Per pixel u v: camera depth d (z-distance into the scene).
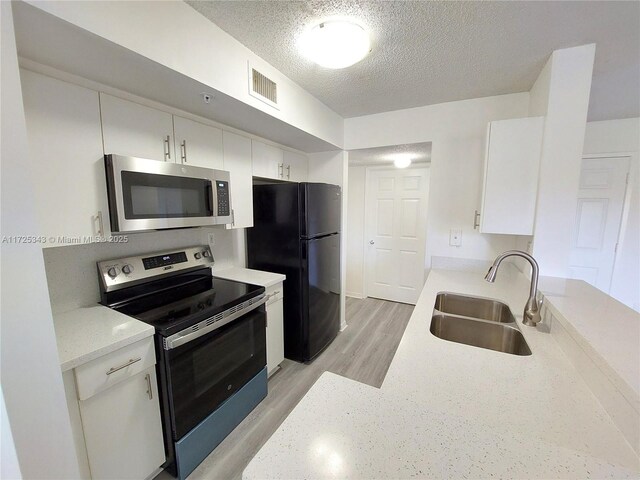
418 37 1.47
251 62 1.61
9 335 0.81
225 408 1.68
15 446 0.85
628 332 1.01
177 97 1.49
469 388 0.90
